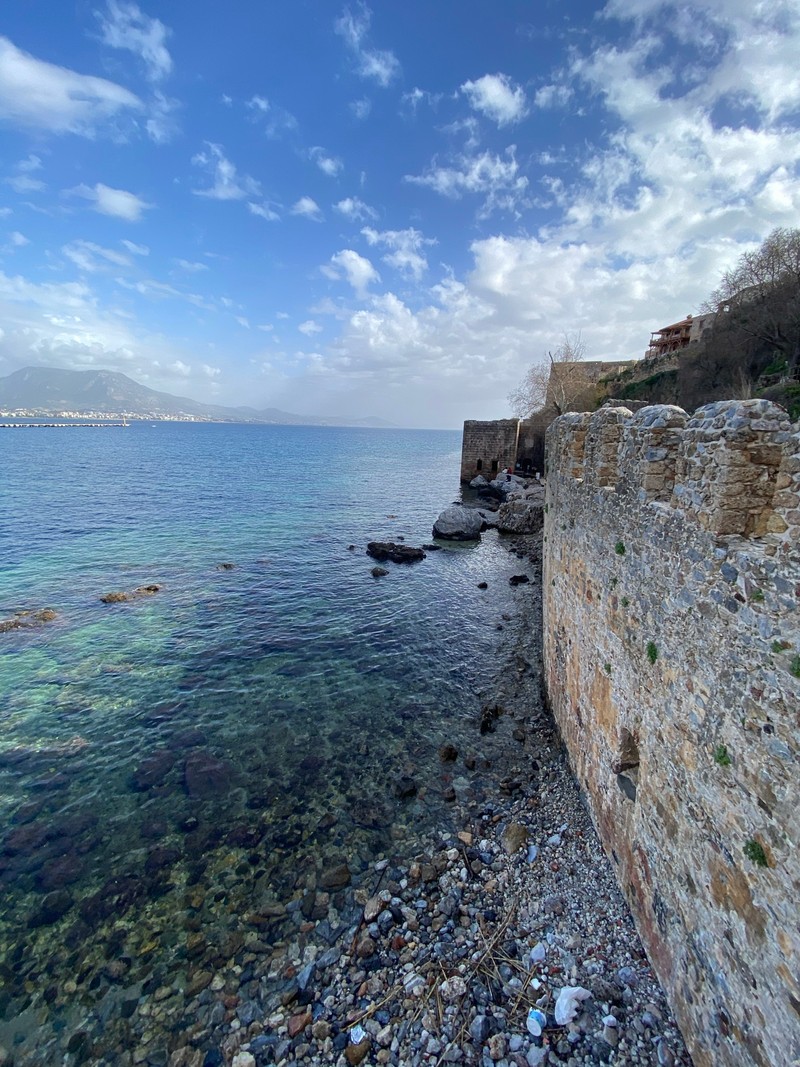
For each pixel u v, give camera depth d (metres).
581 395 49.97
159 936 7.15
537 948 6.64
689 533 5.26
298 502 46.34
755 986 4.12
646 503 6.39
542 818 9.09
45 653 15.86
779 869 3.80
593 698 8.73
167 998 6.37
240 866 8.30
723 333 32.84
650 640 6.23
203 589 22.19
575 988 6.03
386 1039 5.79
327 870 8.21
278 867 8.29
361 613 19.92
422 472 80.69
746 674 4.22
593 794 8.66
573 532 10.55
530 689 14.06
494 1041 5.62
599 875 7.67
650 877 6.25
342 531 35.03
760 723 4.03
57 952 6.93
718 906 4.69
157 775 10.50
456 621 19.25
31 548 27.50
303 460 94.31
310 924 7.30
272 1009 6.21
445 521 34.16
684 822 5.37
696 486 5.16
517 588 23.45
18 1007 6.25
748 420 4.53
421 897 7.66
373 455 116.38
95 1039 5.94
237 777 10.47
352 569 26.09
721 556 4.61
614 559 7.61
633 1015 5.74
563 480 11.88
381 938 7.03
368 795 9.95
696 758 5.10
